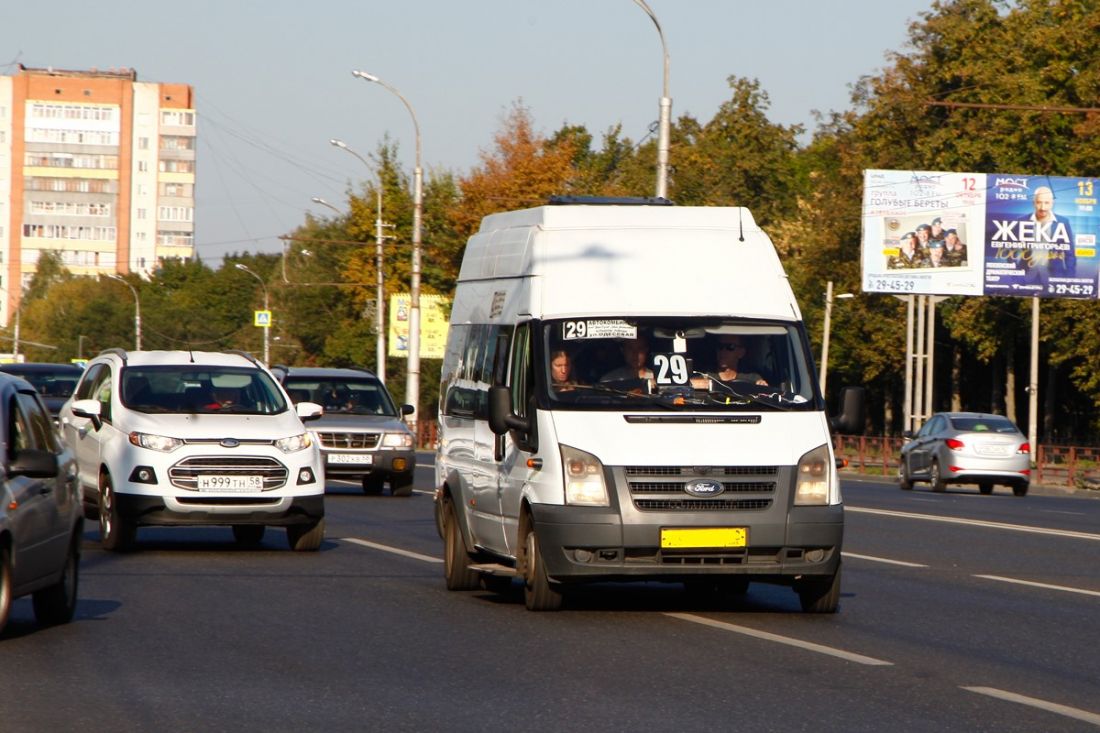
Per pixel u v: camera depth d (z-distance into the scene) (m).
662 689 17.64
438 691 17.48
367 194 144.38
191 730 15.27
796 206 190.12
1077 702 17.14
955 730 15.43
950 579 30.73
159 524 33.62
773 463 23.64
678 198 180.00
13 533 19.78
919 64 139.00
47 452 20.36
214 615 23.97
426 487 62.44
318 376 57.56
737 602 26.44
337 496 55.44
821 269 149.38
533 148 120.75
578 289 25.22
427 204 143.50
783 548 23.61
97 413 35.53
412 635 21.94
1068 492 82.19
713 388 24.36
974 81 132.12
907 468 76.31
